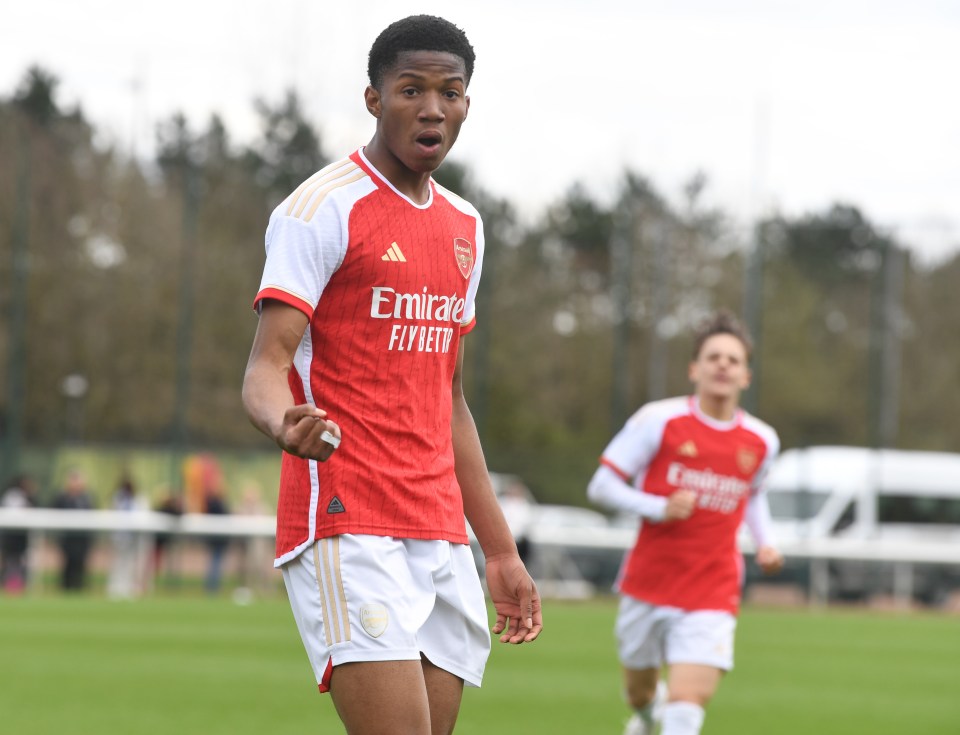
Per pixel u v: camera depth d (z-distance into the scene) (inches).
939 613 1813.5
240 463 2269.9
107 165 2854.3
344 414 283.3
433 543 289.6
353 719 279.1
